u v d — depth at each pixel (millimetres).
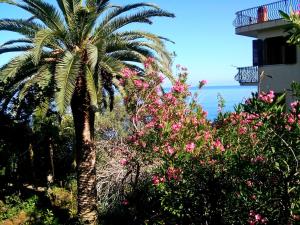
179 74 11148
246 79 21266
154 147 10438
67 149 26516
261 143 7832
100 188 17547
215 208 8266
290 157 5699
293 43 5031
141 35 15062
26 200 20391
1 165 19375
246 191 6613
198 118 9734
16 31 14758
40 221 17984
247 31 20719
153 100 12008
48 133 22000
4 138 18562
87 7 13750
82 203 16375
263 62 20438
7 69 13781
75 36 14625
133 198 12703
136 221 12562
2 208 19172
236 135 8914
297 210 5547
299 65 18891
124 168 16594
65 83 12656
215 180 8258
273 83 20000
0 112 17547
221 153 8445
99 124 22250
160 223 10508
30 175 22703
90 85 13641
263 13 19906
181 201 8539
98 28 15148
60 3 14984
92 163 16234
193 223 8539
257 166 6504
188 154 8516
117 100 23141
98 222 16375
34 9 14617
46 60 14617
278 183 6098
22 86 15719
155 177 8922
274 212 6176
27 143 19875
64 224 17953
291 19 4957
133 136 11227
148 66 13586
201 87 10898
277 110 5422
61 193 21953
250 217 6641
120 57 15562
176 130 9555
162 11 14734
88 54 13055
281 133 5469
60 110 12320
